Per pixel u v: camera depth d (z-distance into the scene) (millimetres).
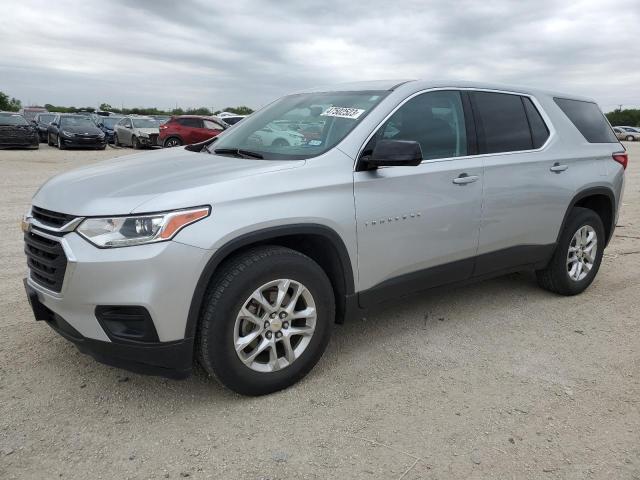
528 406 3186
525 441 2857
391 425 2971
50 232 2951
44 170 14297
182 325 2852
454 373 3561
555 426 2994
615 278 5695
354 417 3039
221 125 23891
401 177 3596
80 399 3143
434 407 3154
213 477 2535
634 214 9469
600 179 5027
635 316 4633
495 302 4887
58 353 3662
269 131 3975
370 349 3885
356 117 3658
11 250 6047
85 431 2850
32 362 3533
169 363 2881
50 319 3182
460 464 2666
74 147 23234
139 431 2863
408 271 3773
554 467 2660
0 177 12406
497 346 3982
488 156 4176
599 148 5133
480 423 3006
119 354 2852
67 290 2830
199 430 2887
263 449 2744
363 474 2582
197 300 2865
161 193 2855
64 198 3037
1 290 4781
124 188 2990
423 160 3797
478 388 3377
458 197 3920
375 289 3613
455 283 4180
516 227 4387
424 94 3938
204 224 2842
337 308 3568
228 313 2963
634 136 51750
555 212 4668
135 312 2787
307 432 2893
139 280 2736
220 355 2982
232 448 2746
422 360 3732
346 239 3359
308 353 3332
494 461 2693
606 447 2822
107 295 2760
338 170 3359
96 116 32875
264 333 3148
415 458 2703
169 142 23344
